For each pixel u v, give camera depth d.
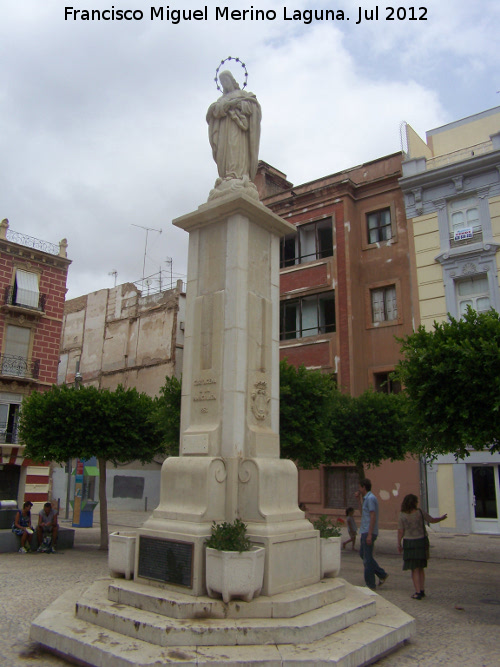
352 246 23.20
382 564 11.84
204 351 6.86
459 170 20.50
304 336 23.84
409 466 20.05
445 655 5.41
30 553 13.02
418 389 8.57
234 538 5.43
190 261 7.39
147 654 4.50
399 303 21.91
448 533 18.56
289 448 13.66
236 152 7.71
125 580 6.13
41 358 27.45
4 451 24.88
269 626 4.90
